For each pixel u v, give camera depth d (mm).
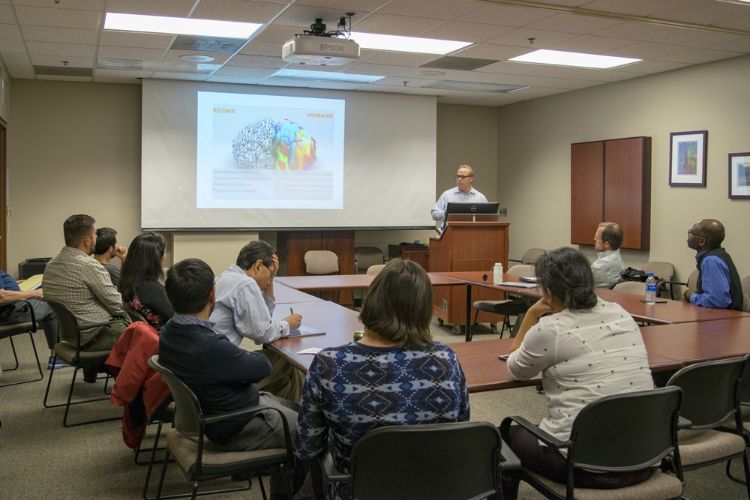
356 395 1661
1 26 5164
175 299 2199
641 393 1950
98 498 2846
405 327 1693
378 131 8359
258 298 2857
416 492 1704
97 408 4062
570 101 8211
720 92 6332
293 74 7188
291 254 8070
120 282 3404
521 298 5359
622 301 4352
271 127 7902
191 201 7645
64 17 4930
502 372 2420
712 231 4195
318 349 2777
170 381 2195
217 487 2977
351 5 4633
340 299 7895
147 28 5277
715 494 2895
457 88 8023
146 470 3150
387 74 7164
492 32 5359
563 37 5520
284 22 5086
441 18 4957
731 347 2883
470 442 1705
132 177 7812
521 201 9172
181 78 7434
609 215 7562
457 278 5363
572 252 2182
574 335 2086
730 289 4062
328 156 8148
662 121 6965
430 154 8617
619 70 6855
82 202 7664
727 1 4555
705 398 2314
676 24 5102
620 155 7379
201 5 4629
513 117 9266
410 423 1675
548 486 2049
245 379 2207
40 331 6352
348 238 8289
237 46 5867
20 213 7449
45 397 4074
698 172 6559
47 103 7480
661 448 2061
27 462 3234
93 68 6828
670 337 3100
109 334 3756
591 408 1919
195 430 2221
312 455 1785
